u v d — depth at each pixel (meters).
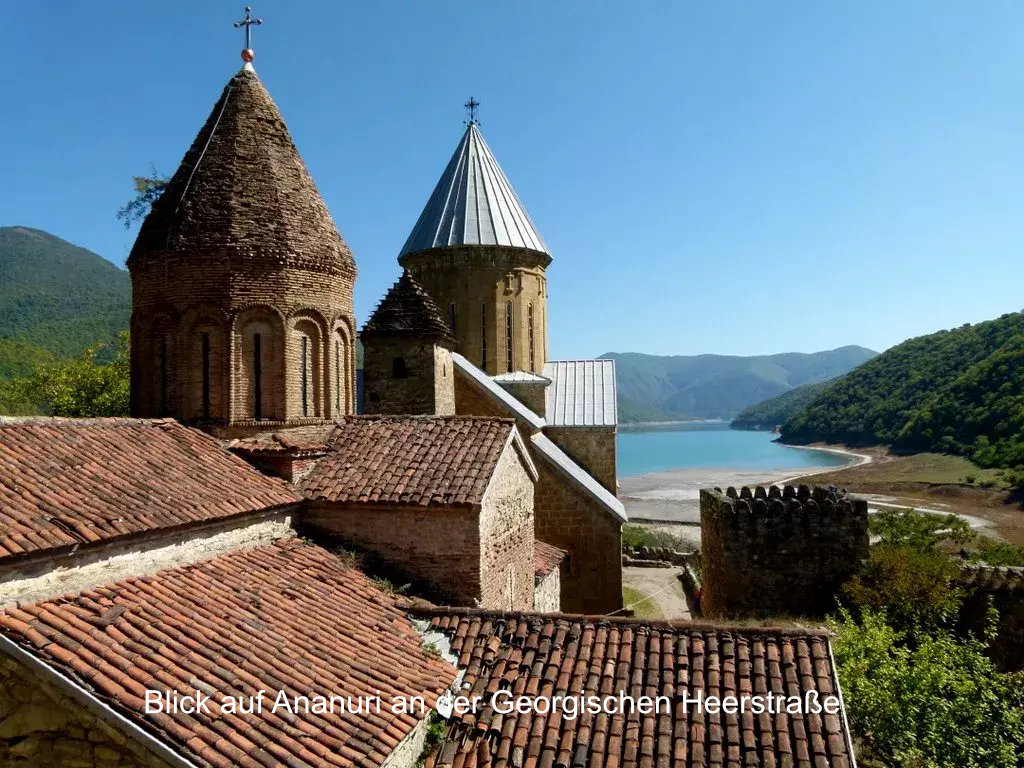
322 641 9.23
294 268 14.00
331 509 12.61
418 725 8.52
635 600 29.67
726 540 24.41
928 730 12.45
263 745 6.93
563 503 22.66
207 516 10.09
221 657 7.98
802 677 9.23
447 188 29.95
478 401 23.62
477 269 28.06
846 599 22.78
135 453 11.04
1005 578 20.55
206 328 13.50
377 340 19.22
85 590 8.26
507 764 8.42
